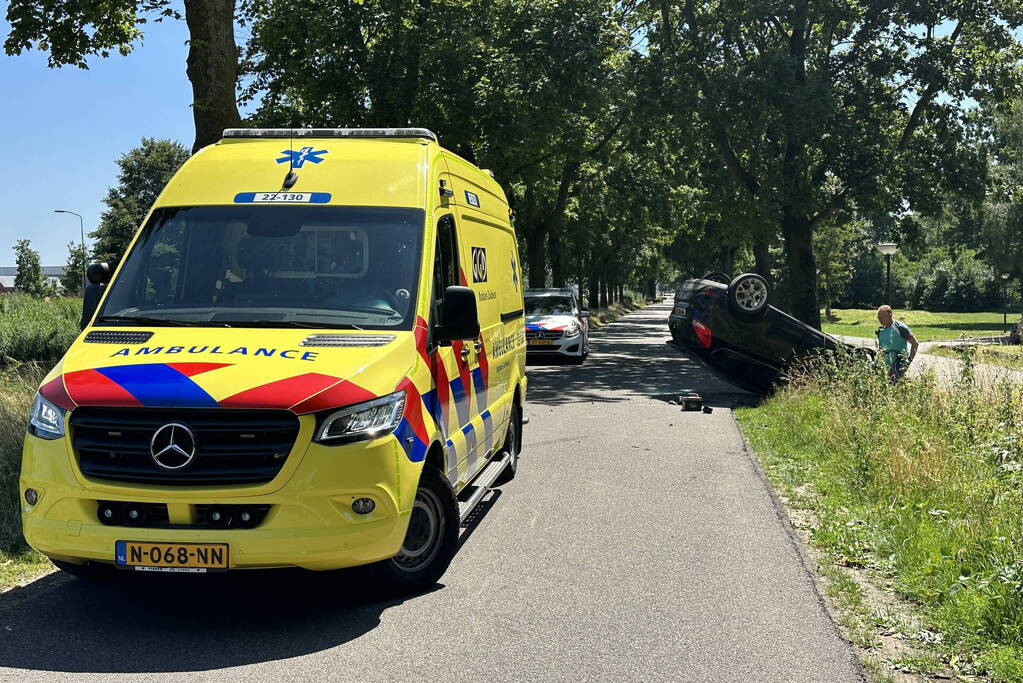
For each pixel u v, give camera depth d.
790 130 27.69
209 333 5.75
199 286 6.20
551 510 8.17
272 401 5.07
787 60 27.81
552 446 11.73
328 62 25.39
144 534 5.06
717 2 30.17
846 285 91.62
